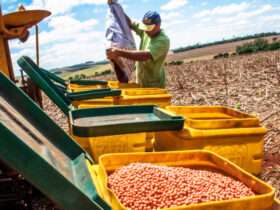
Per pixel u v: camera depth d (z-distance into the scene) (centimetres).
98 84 700
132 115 387
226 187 232
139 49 694
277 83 1245
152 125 316
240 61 2767
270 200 199
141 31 689
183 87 1489
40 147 225
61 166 229
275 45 4334
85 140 361
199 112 425
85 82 699
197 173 255
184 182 232
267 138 624
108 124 309
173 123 316
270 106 879
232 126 337
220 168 272
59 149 268
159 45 586
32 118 272
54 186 163
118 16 655
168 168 256
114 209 198
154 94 545
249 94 1094
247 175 240
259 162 335
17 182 254
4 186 254
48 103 1299
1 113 215
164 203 212
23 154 158
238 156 324
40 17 462
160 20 583
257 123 344
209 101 1077
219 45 9200
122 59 662
